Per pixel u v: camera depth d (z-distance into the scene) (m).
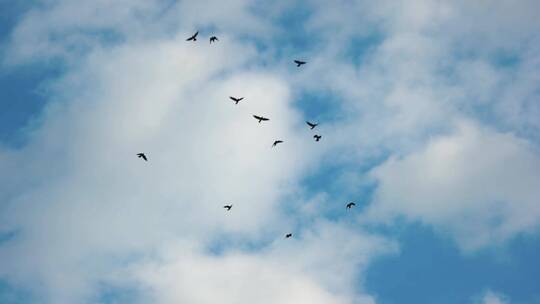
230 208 122.88
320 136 125.19
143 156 121.31
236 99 119.88
